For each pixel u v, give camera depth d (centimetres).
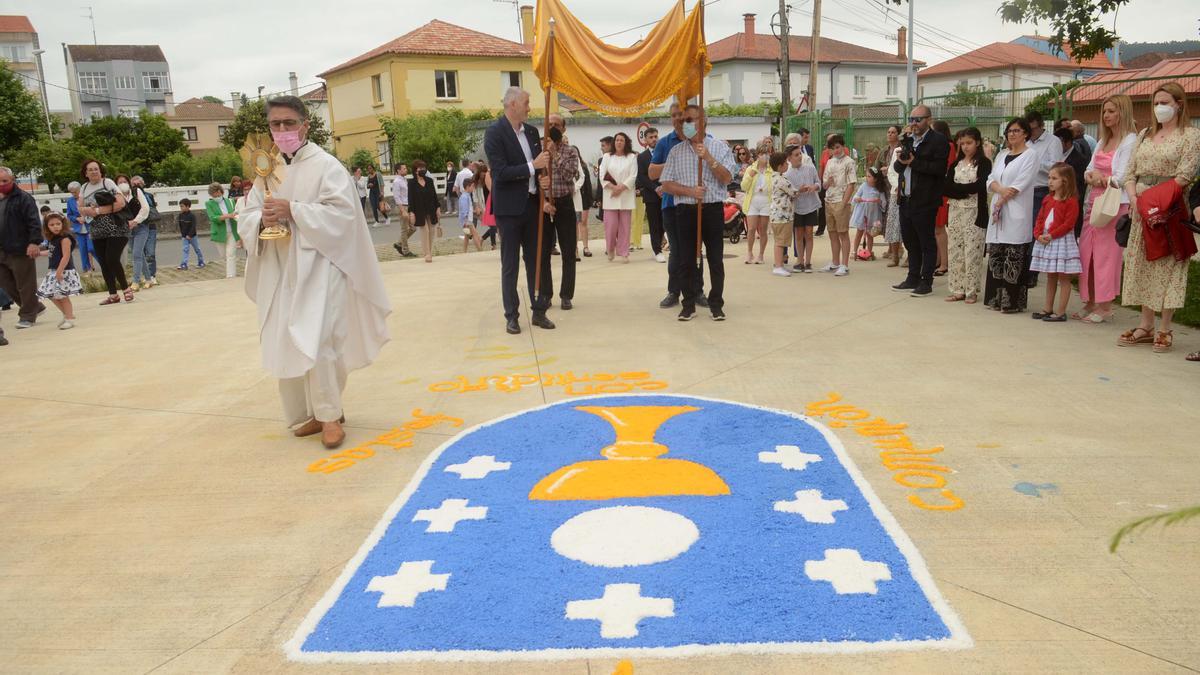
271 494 427
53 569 356
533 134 801
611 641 282
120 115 4031
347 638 291
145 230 1320
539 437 489
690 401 549
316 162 477
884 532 353
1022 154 760
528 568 333
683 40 751
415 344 754
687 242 782
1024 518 365
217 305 1088
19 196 945
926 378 585
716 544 347
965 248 840
